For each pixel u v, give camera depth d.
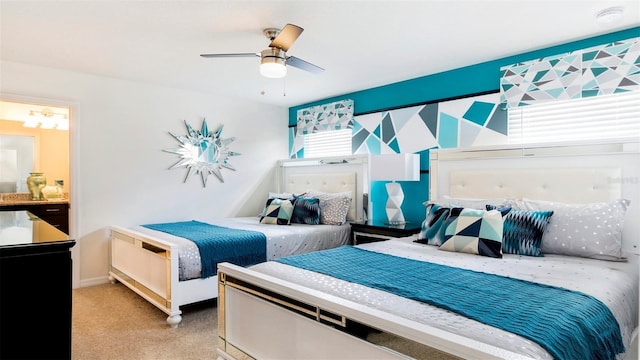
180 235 3.34
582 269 2.14
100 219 4.07
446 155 3.65
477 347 1.10
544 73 3.13
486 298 1.59
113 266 3.97
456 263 2.30
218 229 3.76
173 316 2.83
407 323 1.30
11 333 1.53
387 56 3.40
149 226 3.99
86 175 3.98
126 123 4.23
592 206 2.55
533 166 3.08
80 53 3.32
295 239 3.68
